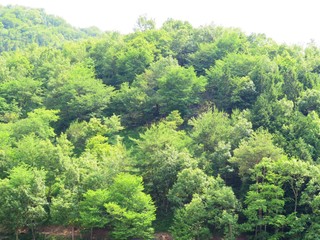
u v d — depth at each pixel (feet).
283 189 220.02
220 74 331.77
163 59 367.25
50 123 317.42
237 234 205.26
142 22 536.01
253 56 364.38
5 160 231.30
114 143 285.23
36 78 368.48
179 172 223.10
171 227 208.85
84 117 319.06
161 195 236.84
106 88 341.62
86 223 202.28
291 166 207.82
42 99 329.93
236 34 420.77
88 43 488.85
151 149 241.76
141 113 326.03
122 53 395.34
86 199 205.26
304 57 402.31
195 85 326.65
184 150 238.07
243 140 240.12
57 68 369.09
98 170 221.05
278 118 262.67
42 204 208.64
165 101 322.55
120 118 320.50
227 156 237.25
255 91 314.96
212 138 251.80
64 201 205.57
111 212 199.72
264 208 201.57
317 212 201.67
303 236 201.05
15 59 415.03
